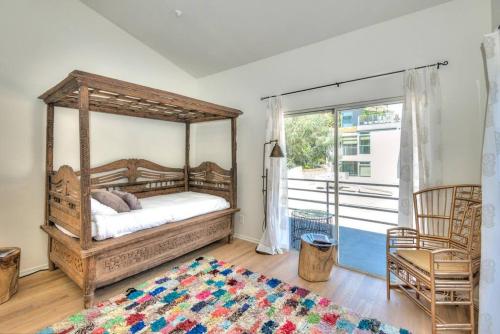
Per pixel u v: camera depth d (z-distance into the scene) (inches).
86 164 85.8
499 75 62.2
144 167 155.1
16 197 109.5
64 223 102.3
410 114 98.0
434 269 72.2
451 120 95.0
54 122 119.6
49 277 109.5
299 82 136.2
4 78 105.3
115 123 142.9
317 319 82.0
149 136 160.1
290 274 113.3
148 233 104.8
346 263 122.0
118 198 110.3
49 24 116.3
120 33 142.3
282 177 138.2
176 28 134.3
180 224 119.1
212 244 152.0
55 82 118.7
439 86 95.7
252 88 156.0
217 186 162.4
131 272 99.9
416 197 96.3
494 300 61.6
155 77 159.6
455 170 94.5
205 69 171.3
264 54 145.9
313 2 104.6
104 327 77.4
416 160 98.7
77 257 93.3
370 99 113.2
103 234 94.0
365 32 114.7
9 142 107.3
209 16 121.1
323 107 127.5
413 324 79.7
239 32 129.3
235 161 151.5
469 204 86.2
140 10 125.8
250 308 87.5
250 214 158.9
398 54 106.0
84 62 128.3
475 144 90.9
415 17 102.1
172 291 98.0
